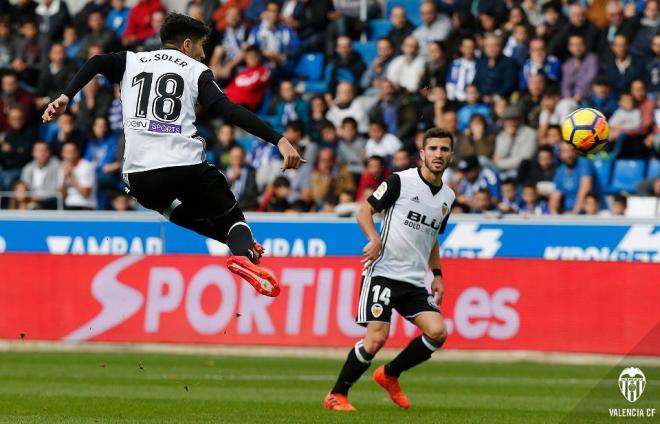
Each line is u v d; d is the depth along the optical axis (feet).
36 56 233.96
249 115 71.10
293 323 160.76
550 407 106.32
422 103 201.67
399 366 102.12
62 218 174.09
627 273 152.46
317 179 195.11
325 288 160.04
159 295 165.37
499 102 196.54
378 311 99.50
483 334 156.56
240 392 117.91
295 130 200.13
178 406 104.01
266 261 162.61
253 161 203.41
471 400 112.78
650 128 193.36
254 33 224.74
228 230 75.61
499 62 201.46
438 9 216.95
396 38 215.72
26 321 169.99
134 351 165.68
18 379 129.90
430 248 101.19
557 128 189.16
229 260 73.61
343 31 224.94
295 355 160.86
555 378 135.64
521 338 155.53
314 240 165.78
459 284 157.17
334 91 214.90
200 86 73.20
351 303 158.92
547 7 207.31
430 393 119.75
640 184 186.19
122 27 237.45
